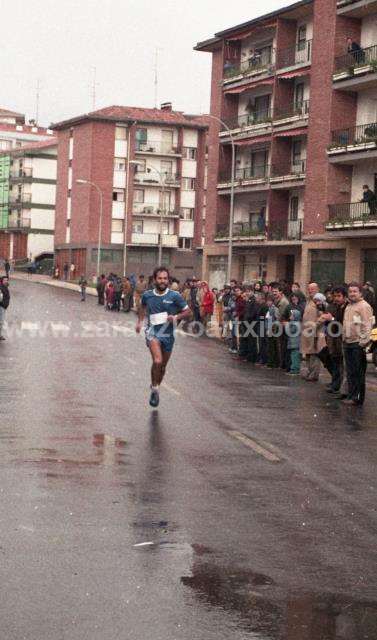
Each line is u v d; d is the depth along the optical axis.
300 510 7.78
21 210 103.06
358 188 44.19
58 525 6.94
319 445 11.23
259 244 52.78
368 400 16.72
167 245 85.38
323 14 45.03
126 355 24.19
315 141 45.56
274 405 15.23
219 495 8.23
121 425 12.19
